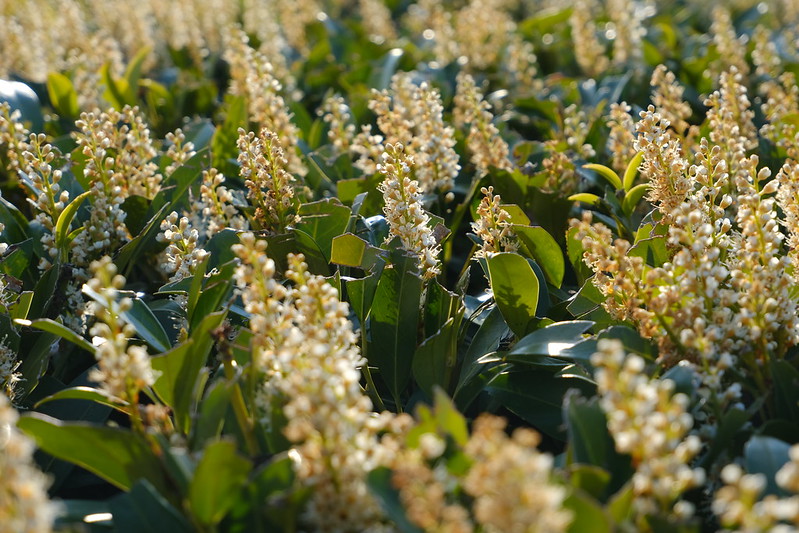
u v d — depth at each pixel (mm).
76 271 2846
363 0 7391
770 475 1750
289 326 2010
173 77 5926
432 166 3256
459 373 2596
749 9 7230
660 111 3447
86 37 5629
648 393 1557
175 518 1741
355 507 1617
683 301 2148
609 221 3164
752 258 2127
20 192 3797
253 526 1747
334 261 2686
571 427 1779
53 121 4566
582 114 4086
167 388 2084
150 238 3215
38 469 2309
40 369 2520
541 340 2250
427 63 6086
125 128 3332
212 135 3949
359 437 1667
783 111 3623
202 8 6754
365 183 3299
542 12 7727
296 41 6523
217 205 2918
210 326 2053
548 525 1335
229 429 2043
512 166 3512
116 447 1823
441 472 1564
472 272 3551
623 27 5309
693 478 1557
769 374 2062
